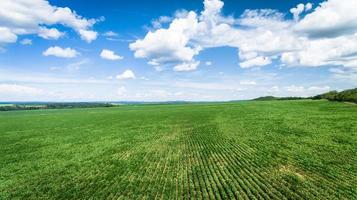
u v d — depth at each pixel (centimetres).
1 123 7788
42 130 5841
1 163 2956
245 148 2989
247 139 3556
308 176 1945
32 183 2177
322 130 3956
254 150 2866
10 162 2991
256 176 1981
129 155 3016
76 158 3031
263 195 1605
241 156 2617
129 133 4891
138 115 9331
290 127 4462
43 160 3014
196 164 2403
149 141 3900
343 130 3844
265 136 3734
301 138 3438
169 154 2912
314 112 7031
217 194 1625
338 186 1703
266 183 1819
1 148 3909
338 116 5641
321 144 3002
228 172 2111
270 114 7144
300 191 1647
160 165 2455
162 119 7369
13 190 2023
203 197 1628
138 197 1691
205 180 1936
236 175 2019
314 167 2148
